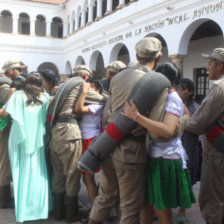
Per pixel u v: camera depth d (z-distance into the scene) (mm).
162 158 2586
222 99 2697
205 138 2939
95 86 4133
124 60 24344
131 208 2553
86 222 3666
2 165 4051
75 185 3672
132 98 2383
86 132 3822
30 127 3564
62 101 3590
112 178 2748
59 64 28891
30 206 3523
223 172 2814
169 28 13281
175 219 3855
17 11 27094
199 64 16875
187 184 2654
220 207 2891
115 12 18141
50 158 3869
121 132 2424
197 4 11523
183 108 2559
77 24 25391
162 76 2438
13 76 4602
